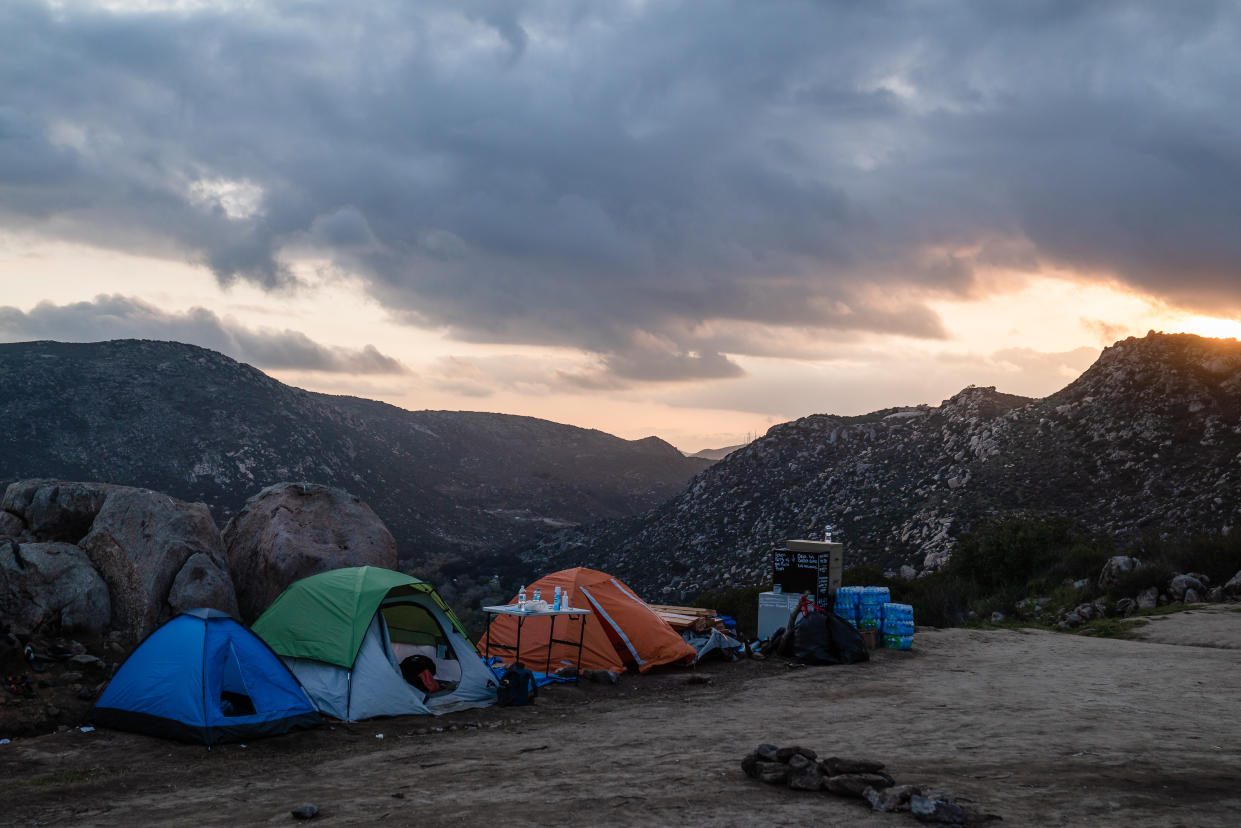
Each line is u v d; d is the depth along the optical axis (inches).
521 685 469.4
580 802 260.7
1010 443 2728.8
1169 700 450.6
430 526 6988.2
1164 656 641.0
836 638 629.9
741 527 3329.2
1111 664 602.2
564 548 4862.2
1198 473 2095.2
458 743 376.5
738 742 360.8
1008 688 502.6
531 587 616.1
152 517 529.7
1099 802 245.3
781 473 3688.5
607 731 399.5
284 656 440.1
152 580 504.1
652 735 384.8
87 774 316.2
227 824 250.1
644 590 3120.1
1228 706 430.3
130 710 376.2
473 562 5211.6
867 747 341.7
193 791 295.9
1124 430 2469.2
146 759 338.3
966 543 1259.8
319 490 644.1
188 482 5408.5
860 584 1146.0
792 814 242.1
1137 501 2110.0
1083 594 1032.8
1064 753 315.9
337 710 416.8
